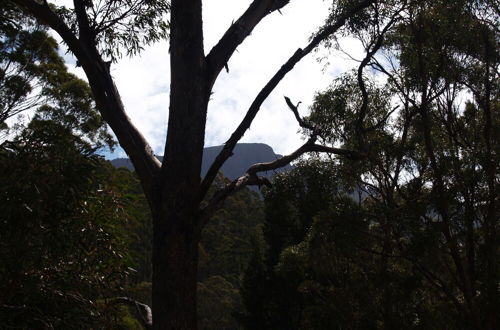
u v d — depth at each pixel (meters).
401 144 13.55
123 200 6.02
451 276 13.34
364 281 12.66
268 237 27.02
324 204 14.14
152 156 5.28
